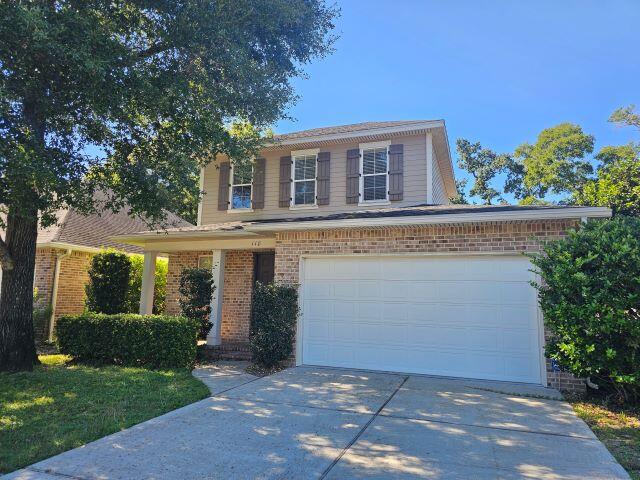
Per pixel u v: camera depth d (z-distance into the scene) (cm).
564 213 746
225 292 1300
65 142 838
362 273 917
